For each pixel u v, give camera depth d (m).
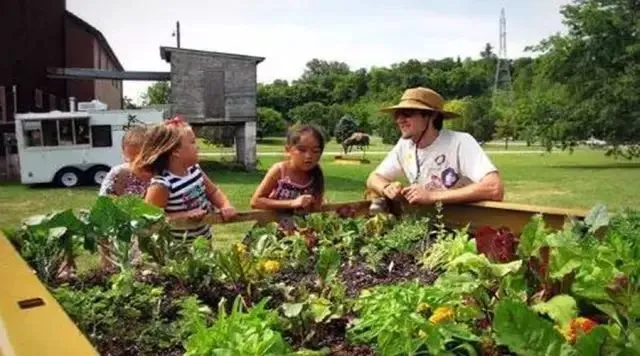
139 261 2.10
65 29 26.73
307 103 76.06
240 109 21.83
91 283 1.96
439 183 3.14
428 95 3.13
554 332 1.11
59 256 2.02
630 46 29.92
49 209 11.23
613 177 19.78
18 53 23.08
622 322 1.24
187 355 1.12
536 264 1.42
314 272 2.14
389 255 2.39
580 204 12.64
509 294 1.39
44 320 1.14
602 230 1.84
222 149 34.69
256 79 21.89
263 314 1.34
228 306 1.80
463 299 1.39
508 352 1.23
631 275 1.34
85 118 16.17
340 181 17.05
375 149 43.44
